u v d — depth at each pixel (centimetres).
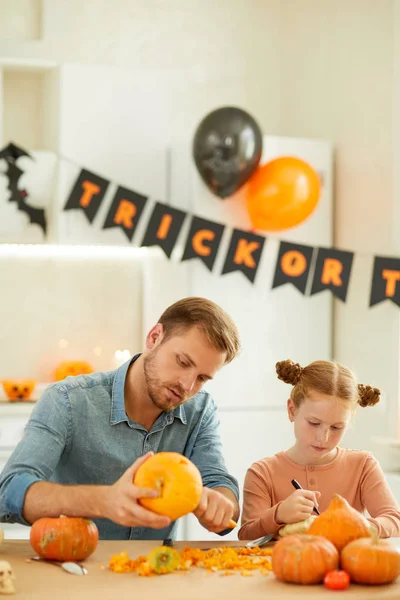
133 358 194
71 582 142
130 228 359
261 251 362
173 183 398
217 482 192
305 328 408
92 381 191
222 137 358
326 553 143
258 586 142
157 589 138
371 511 217
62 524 154
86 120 389
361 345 402
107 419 189
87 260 423
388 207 384
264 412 396
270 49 455
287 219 374
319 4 434
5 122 412
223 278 394
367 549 143
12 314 414
